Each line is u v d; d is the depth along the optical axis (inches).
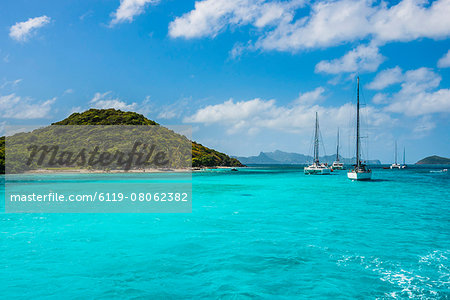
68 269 414.6
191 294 337.4
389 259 454.3
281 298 327.9
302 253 482.0
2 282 370.6
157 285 361.1
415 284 362.9
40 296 334.0
